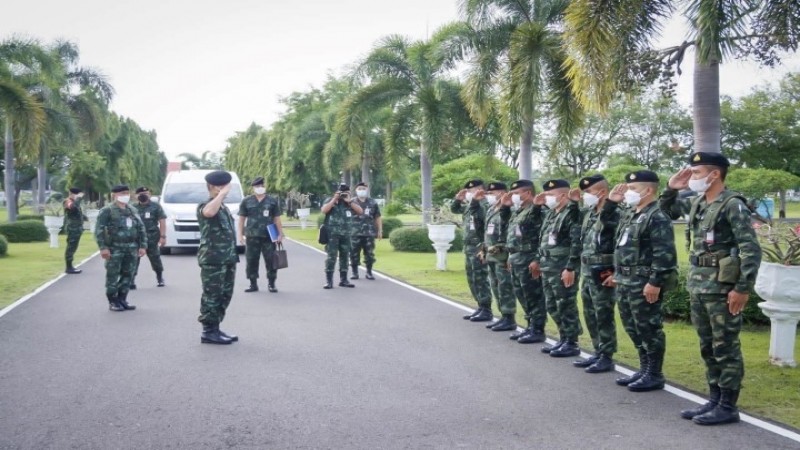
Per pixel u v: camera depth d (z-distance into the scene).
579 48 9.33
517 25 15.52
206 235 7.39
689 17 9.11
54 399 5.35
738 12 8.85
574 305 6.92
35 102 20.19
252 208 11.52
